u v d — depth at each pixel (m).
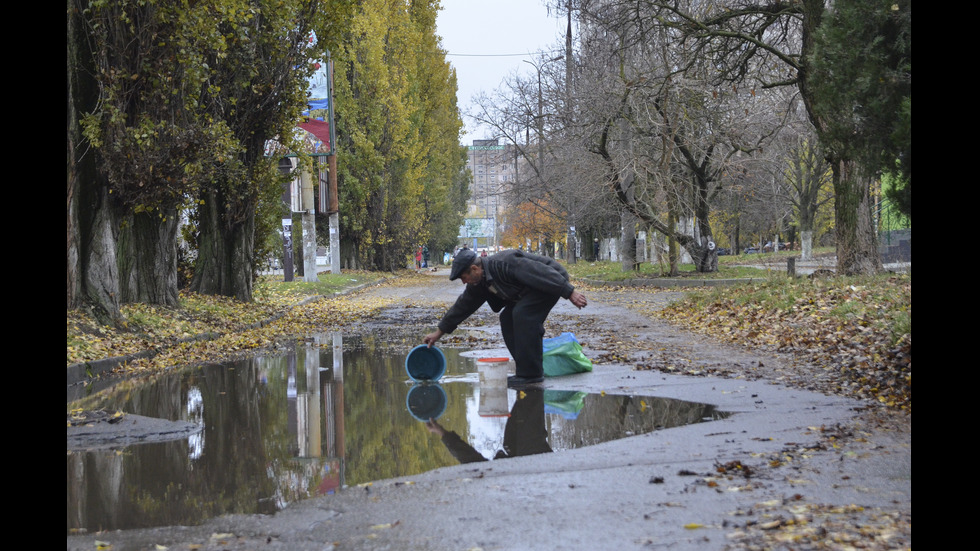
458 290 36.78
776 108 34.22
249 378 11.07
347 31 22.45
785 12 22.73
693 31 23.38
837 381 8.88
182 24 15.05
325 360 12.99
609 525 4.28
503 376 9.18
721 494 4.76
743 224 75.94
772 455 5.68
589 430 6.90
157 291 18.70
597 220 51.59
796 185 55.41
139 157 15.11
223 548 4.16
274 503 4.98
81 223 15.00
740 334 13.92
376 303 27.73
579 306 9.52
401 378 10.67
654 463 5.62
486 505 4.74
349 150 51.25
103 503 5.10
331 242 43.81
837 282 18.47
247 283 23.75
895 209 10.33
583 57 35.50
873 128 10.63
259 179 22.81
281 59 21.33
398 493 5.09
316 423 7.67
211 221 23.33
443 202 75.06
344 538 4.25
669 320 17.92
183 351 14.43
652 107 31.30
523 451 6.21
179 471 5.88
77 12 14.95
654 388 8.98
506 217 96.06
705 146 33.47
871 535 3.93
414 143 59.72
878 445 5.89
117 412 7.99
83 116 15.05
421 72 63.78
